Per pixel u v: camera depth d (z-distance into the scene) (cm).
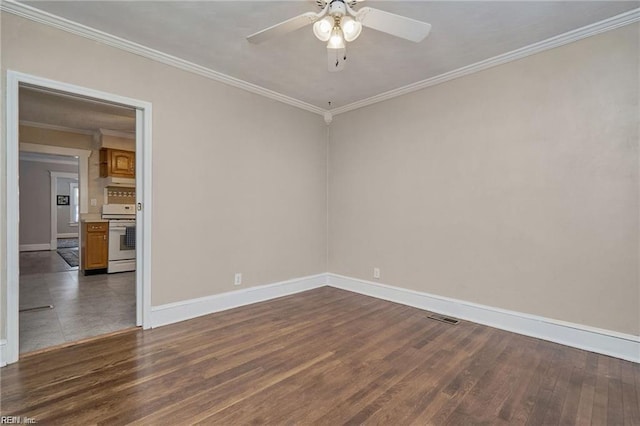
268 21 225
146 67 267
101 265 502
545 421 156
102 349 230
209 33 241
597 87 229
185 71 291
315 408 165
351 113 402
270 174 363
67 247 836
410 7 205
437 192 320
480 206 290
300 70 303
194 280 300
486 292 286
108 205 535
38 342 241
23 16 211
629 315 218
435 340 251
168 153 281
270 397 174
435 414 161
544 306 254
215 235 315
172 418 156
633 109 216
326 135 431
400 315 310
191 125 296
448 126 311
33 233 791
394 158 357
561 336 245
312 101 385
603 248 228
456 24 224
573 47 239
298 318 300
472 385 187
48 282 439
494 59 274
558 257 247
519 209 267
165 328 271
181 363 211
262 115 354
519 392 181
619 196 222
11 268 208
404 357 222
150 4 205
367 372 201
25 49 212
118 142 524
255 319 296
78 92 233
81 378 191
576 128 239
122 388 181
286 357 221
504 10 208
